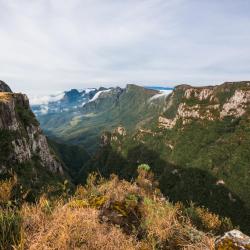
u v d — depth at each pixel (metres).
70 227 5.41
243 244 4.95
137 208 7.29
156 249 5.62
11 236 5.05
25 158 100.25
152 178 12.76
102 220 6.49
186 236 6.15
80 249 5.00
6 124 100.12
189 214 9.45
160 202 8.46
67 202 8.08
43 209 6.82
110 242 5.47
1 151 88.69
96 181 10.80
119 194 7.80
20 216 5.88
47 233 5.35
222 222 11.27
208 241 5.59
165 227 6.32
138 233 6.32
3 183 7.92
